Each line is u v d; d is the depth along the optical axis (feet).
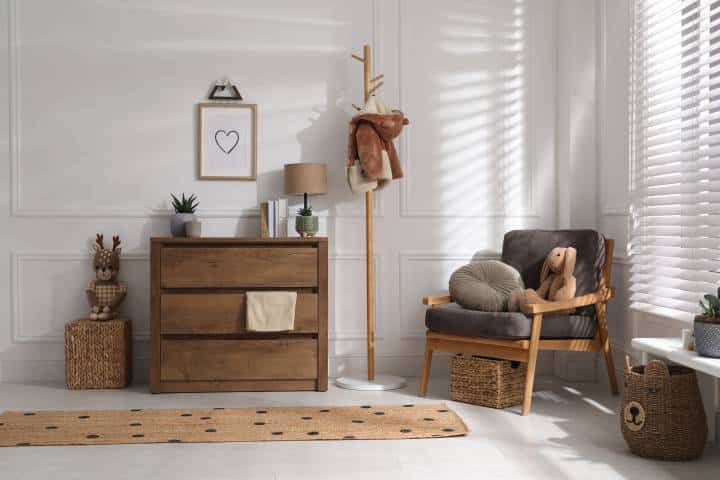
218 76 14.66
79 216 14.44
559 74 15.10
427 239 14.99
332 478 8.70
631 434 9.50
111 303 14.06
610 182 13.98
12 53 14.30
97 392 13.39
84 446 9.97
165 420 11.26
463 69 15.02
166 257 13.30
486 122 15.07
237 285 13.37
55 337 14.44
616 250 13.83
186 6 14.61
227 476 8.76
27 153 14.37
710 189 10.76
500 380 12.09
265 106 14.75
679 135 11.74
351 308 14.89
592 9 14.49
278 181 14.75
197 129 14.62
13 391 13.46
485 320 11.89
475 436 10.44
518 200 15.15
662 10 12.25
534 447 9.91
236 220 14.70
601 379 14.32
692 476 8.74
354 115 14.79
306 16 14.79
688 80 11.68
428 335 12.93
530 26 15.12
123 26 14.51
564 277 12.48
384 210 14.94
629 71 13.16
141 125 14.55
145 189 14.56
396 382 13.91
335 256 14.83
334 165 14.85
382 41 14.87
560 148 15.05
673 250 11.89
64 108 14.42
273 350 13.38
